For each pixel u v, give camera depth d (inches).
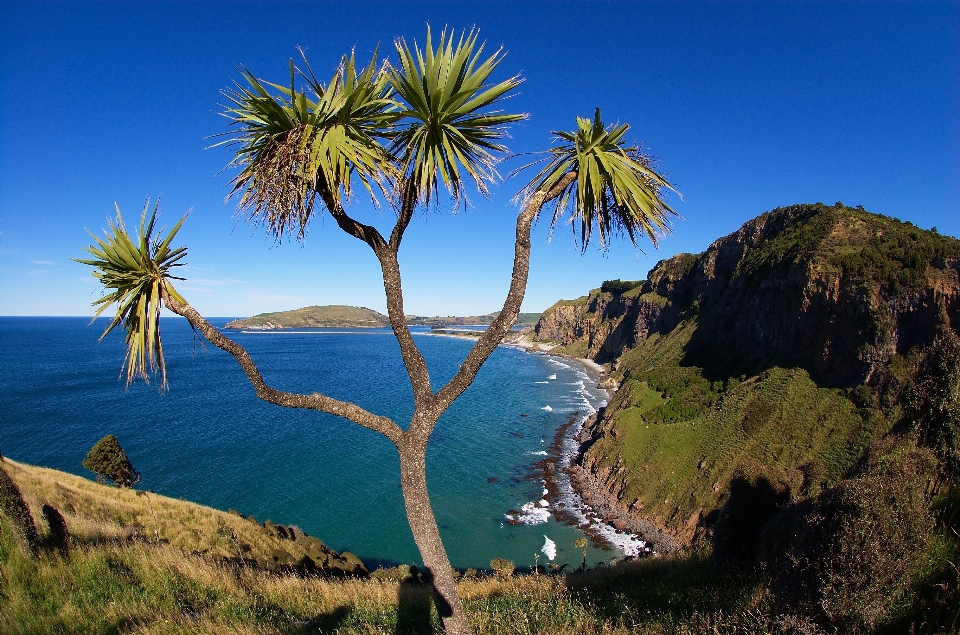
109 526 550.6
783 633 227.6
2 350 6624.0
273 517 1448.1
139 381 3941.9
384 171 192.7
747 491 418.9
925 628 186.7
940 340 292.0
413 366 216.4
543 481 1841.8
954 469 256.1
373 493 1643.7
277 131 196.4
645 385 2514.8
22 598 272.5
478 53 188.1
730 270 3503.9
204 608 346.3
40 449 1967.3
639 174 213.3
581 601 386.9
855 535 219.8
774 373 1897.1
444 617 211.9
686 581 418.0
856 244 1962.4
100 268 218.2
